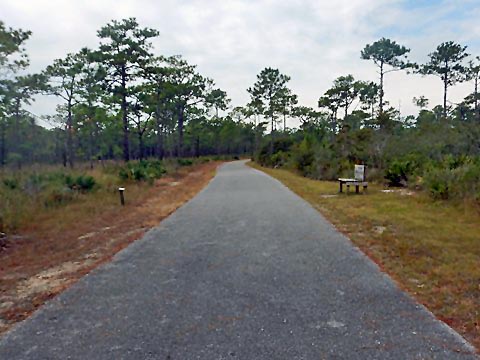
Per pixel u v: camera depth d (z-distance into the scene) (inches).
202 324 138.1
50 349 125.0
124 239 287.3
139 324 140.3
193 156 2576.3
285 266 203.3
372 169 709.9
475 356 112.1
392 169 594.6
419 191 492.7
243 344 122.8
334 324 134.6
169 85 1408.7
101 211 430.6
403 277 180.2
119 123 1520.7
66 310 157.1
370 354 114.3
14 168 869.8
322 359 112.6
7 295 180.7
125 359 116.6
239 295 164.7
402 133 840.9
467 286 163.6
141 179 775.7
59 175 631.2
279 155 1505.9
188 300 161.2
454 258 203.2
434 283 169.8
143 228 325.7
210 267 206.2
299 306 151.1
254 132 2864.2
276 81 2089.1
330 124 2080.5
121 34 1161.4
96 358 118.0
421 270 187.6
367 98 1780.3
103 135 1931.6
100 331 136.2
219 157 2672.2
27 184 511.5
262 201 459.8
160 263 218.1
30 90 1062.4
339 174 791.7
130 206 469.4
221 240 267.0
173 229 313.7
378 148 753.6
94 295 172.6
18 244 291.1
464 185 387.5
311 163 972.6
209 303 157.1
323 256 220.1
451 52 1530.5
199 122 2076.8
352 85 1786.4
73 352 122.3
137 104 1315.2
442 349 116.1
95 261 231.5
